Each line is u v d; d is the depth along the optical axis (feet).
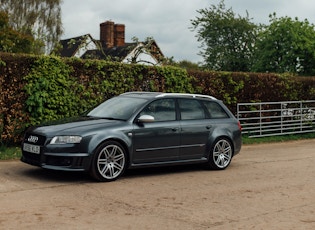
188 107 33.22
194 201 24.29
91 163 27.73
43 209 21.63
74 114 42.47
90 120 29.94
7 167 32.24
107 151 28.45
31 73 40.06
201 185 28.50
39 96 40.29
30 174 29.94
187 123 32.42
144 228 19.34
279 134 60.59
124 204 23.18
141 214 21.44
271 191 27.17
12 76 39.09
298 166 36.78
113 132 28.68
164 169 34.22
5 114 39.14
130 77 46.03
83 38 61.16
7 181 27.48
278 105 62.18
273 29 96.89
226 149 34.86
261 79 59.72
